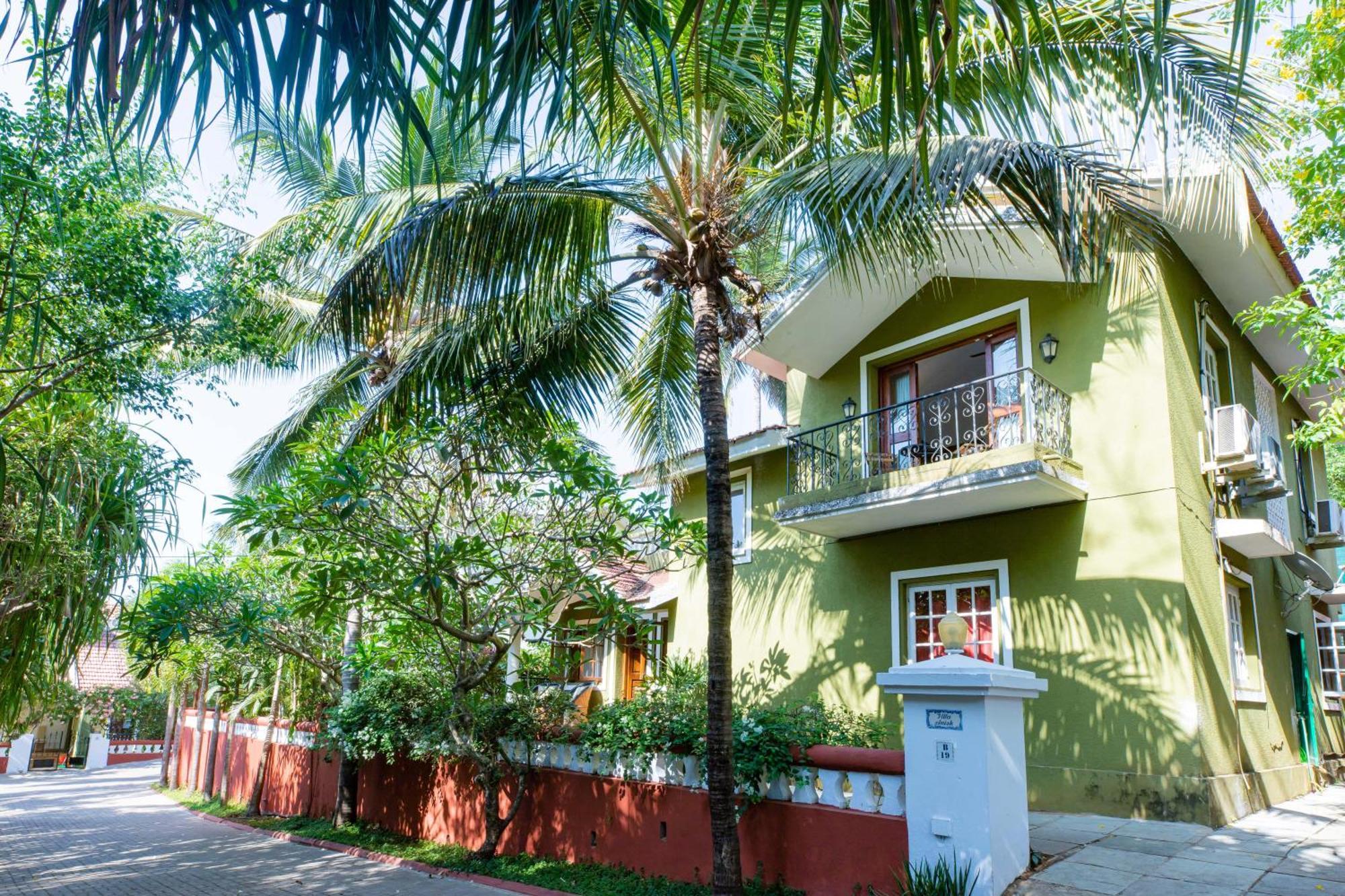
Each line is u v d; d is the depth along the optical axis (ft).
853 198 18.54
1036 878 18.22
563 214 24.32
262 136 25.93
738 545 43.01
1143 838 22.45
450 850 32.42
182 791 71.56
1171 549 27.45
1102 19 16.81
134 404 21.01
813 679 37.04
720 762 20.66
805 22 20.07
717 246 23.94
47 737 112.78
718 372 23.26
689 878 23.86
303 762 48.52
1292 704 36.19
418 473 28.73
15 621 19.39
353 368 40.91
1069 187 18.43
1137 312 29.99
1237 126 17.08
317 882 28.96
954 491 29.84
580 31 17.47
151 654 32.58
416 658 34.40
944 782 18.11
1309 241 30.73
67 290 18.98
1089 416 30.40
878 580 35.47
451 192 27.53
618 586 45.37
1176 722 26.17
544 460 28.91
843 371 39.19
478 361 28.35
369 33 7.72
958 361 37.50
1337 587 43.24
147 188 20.93
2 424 18.71
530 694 31.68
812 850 20.85
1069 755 28.17
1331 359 27.81
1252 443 30.89
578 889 24.70
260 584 40.09
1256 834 23.08
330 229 29.96
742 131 28.37
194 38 8.01
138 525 19.29
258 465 41.37
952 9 6.73
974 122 20.03
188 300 21.15
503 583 29.94
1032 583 30.50
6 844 42.73
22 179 16.70
